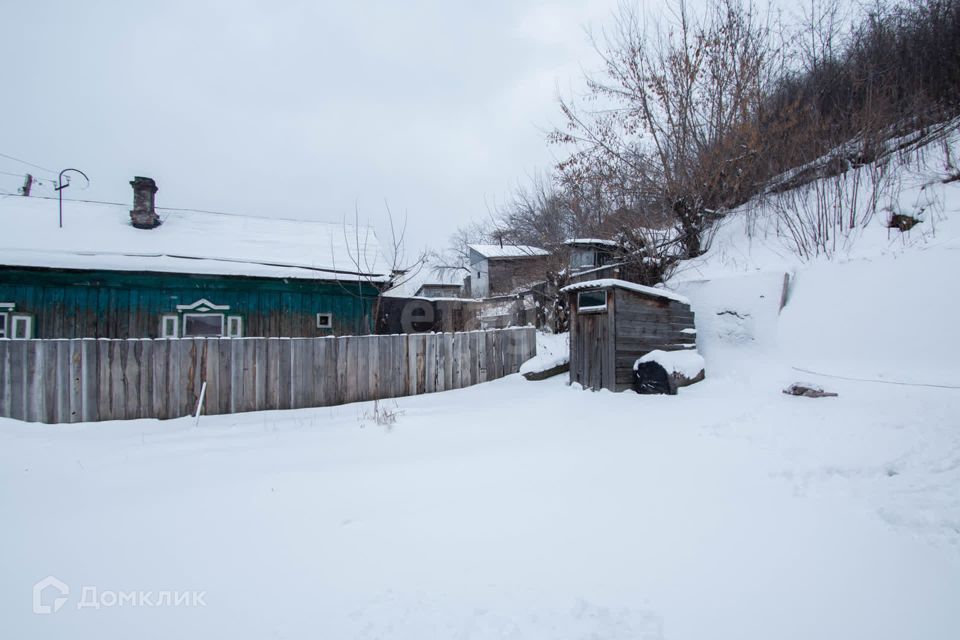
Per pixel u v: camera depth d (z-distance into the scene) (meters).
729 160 9.88
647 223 10.38
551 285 12.48
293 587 2.21
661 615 1.95
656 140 10.47
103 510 3.17
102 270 9.30
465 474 3.73
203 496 3.40
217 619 1.99
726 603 2.02
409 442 4.82
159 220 11.72
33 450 4.50
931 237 6.75
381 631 1.89
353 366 7.57
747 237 9.59
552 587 2.16
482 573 2.29
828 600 2.03
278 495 3.38
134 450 4.73
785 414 4.81
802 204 9.17
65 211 11.34
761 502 2.99
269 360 6.91
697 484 3.31
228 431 5.61
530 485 3.43
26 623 1.98
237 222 13.10
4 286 8.97
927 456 3.46
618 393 6.51
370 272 11.54
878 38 10.99
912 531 2.55
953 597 2.03
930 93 9.65
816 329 6.76
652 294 6.84
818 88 11.07
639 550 2.47
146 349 6.19
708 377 6.77
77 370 5.82
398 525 2.84
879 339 6.09
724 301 8.02
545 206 14.96
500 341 9.29
